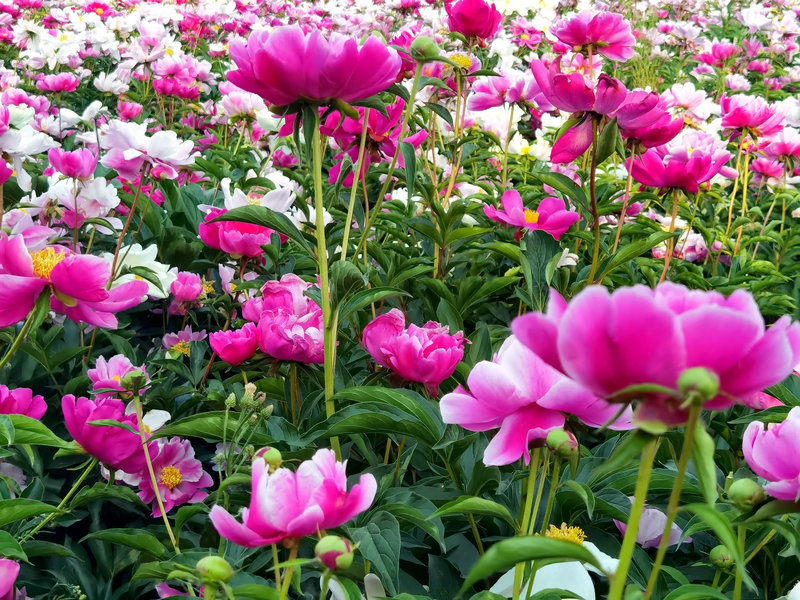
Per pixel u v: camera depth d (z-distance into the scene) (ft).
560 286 4.84
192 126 11.14
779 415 3.79
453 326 4.82
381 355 3.70
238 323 5.62
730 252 8.11
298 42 3.23
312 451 3.74
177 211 6.68
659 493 3.74
